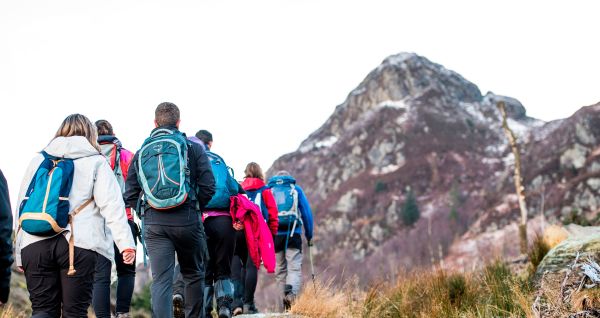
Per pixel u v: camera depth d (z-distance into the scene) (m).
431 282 6.25
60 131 3.61
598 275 4.65
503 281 5.76
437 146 188.62
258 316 5.89
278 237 6.99
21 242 3.33
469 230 113.00
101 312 4.47
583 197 114.38
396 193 161.00
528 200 121.75
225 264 5.00
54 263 3.31
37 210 3.21
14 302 8.09
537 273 5.73
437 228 115.31
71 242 3.30
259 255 5.29
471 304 5.64
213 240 4.97
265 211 6.63
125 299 4.94
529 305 4.85
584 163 133.25
